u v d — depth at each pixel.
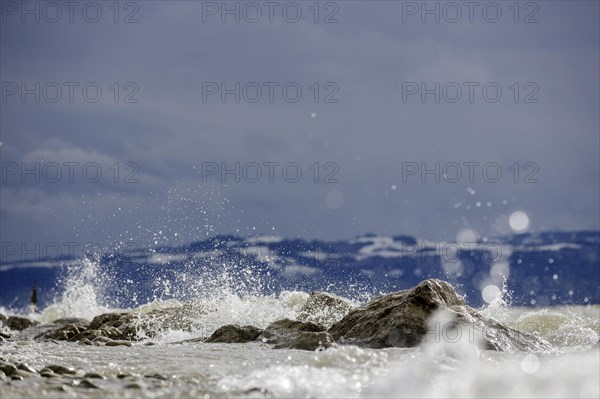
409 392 16.73
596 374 17.08
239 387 17.58
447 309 26.89
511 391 16.42
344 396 16.77
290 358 22.20
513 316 39.66
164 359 22.97
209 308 38.72
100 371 20.28
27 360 23.28
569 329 34.78
